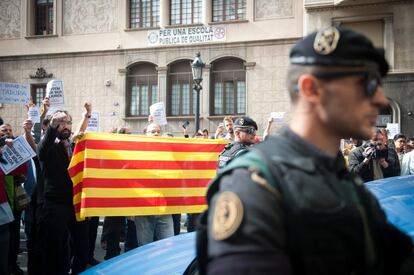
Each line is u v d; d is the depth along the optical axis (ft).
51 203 16.69
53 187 16.70
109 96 69.77
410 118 57.88
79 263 17.70
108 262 10.85
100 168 19.01
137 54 69.00
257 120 64.34
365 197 4.40
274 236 3.72
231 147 17.47
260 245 3.66
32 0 73.87
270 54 64.34
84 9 71.20
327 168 4.19
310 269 3.74
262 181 3.88
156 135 22.18
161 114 37.09
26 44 73.20
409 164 26.81
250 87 64.85
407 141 33.83
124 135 19.76
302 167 4.03
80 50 71.00
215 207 3.96
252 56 64.95
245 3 66.13
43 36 72.33
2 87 29.89
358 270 3.96
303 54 4.28
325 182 4.04
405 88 58.03
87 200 18.47
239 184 3.93
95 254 24.45
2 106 72.74
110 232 21.30
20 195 20.07
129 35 69.36
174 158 20.70
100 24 70.59
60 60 71.82
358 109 4.21
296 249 3.79
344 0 58.59
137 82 69.87
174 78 68.39
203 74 66.59
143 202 19.75
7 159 18.08
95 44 70.49
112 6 70.18
